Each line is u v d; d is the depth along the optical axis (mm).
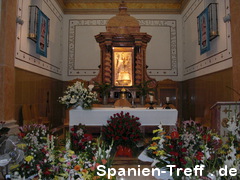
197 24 8438
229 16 5879
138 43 7914
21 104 6258
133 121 4734
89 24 10516
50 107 8750
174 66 10508
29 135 2992
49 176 2410
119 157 4387
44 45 7762
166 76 10469
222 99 6590
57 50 9680
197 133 2971
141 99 7172
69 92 5211
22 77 6332
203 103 8062
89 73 10398
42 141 3135
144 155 3379
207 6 7238
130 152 4430
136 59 8055
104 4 10484
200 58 8336
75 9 10492
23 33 6371
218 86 6871
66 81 10367
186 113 9930
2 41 5109
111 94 7738
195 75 8867
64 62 10406
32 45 7047
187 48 9812
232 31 5766
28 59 6742
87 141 3309
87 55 10445
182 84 10445
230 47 6121
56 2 9422
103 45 8109
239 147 2412
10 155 2295
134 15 10586
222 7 6578
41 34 7469
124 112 5059
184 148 2486
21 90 6266
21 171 2488
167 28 10594
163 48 10539
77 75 10398
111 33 7906
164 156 2705
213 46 7250
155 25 10562
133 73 7992
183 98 10336
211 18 6988
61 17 10211
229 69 6176
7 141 2340
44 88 8133
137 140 4516
